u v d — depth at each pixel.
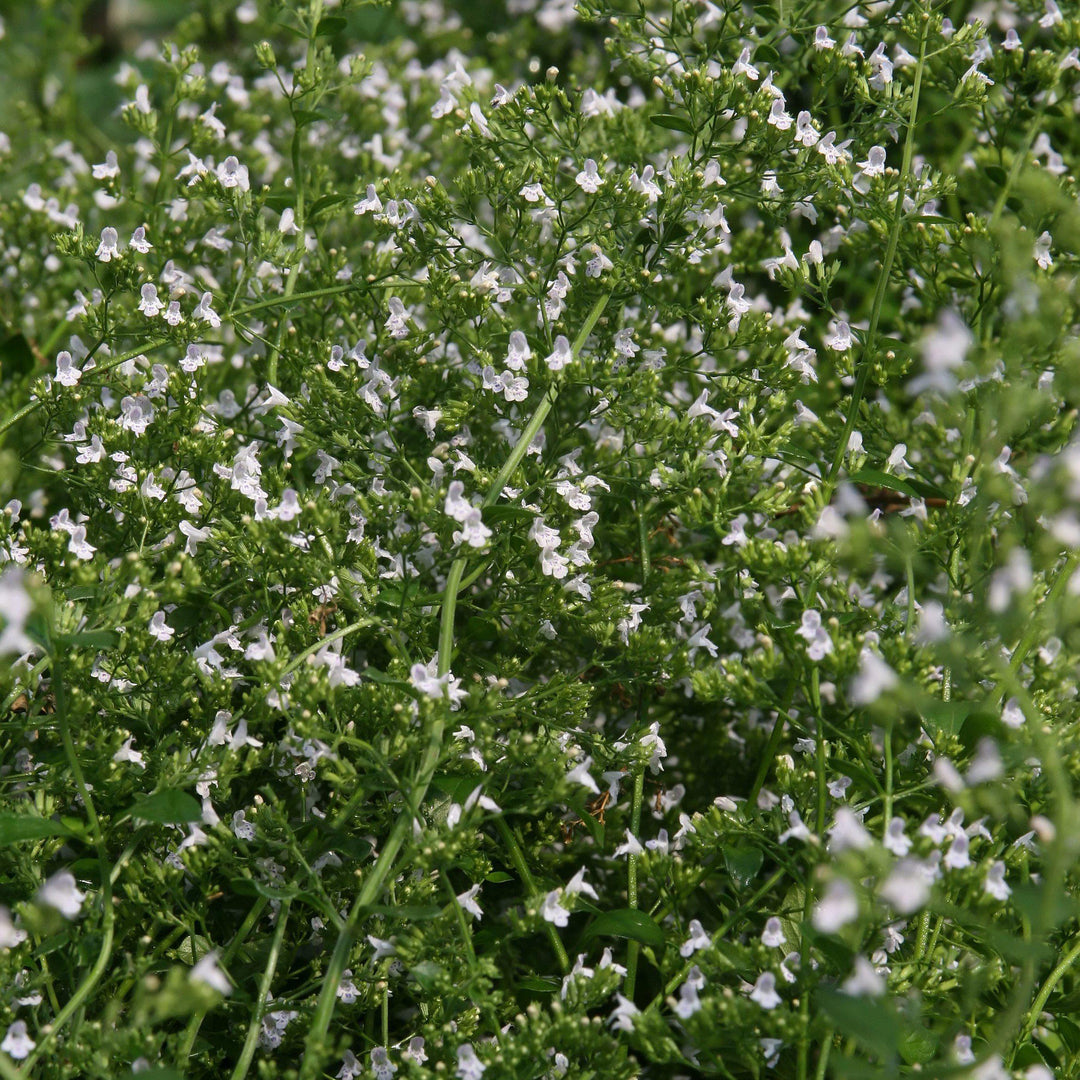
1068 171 1.82
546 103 1.71
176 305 1.71
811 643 1.64
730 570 1.70
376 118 1.86
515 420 1.72
